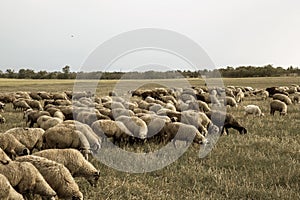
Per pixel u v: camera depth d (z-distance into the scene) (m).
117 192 10.55
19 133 13.61
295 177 11.63
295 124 21.77
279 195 10.17
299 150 14.85
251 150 15.09
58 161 10.46
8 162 8.72
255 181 11.42
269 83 81.62
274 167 12.46
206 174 12.02
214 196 10.35
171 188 11.01
